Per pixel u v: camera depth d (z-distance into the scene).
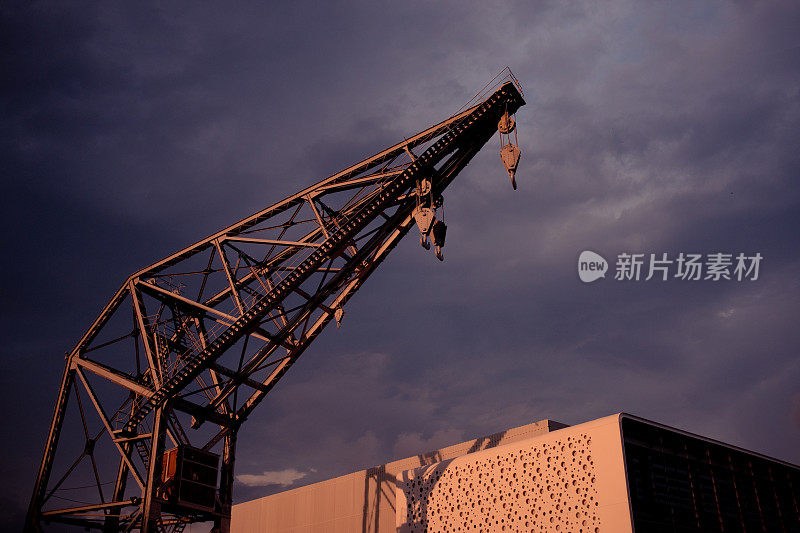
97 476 47.38
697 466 41.34
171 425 44.53
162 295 49.34
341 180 44.97
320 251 42.75
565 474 39.03
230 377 46.16
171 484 42.50
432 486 46.56
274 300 43.44
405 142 43.44
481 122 43.09
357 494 63.72
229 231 46.56
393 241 45.34
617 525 35.81
